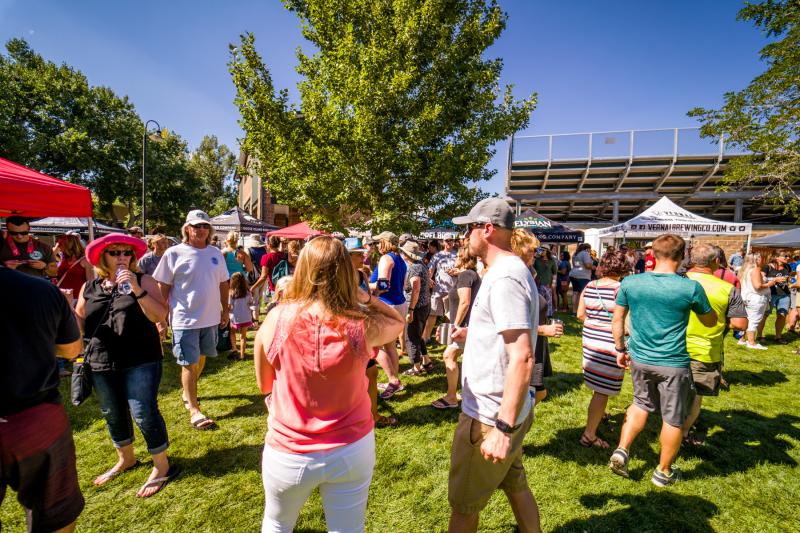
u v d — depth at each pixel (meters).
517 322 1.41
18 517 2.26
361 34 9.01
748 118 12.03
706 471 2.82
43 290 1.42
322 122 8.55
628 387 4.53
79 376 2.44
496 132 9.32
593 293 3.13
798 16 10.14
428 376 4.80
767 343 6.84
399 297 4.24
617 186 22.59
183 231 3.44
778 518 2.35
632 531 2.23
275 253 6.99
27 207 3.55
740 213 21.59
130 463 2.74
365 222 9.61
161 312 2.48
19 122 22.94
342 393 1.32
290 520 1.43
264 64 8.84
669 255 2.60
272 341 1.33
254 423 3.48
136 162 26.91
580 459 2.96
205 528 2.22
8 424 1.34
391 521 2.32
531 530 1.75
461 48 8.91
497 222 1.62
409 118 8.80
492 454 1.40
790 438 3.32
